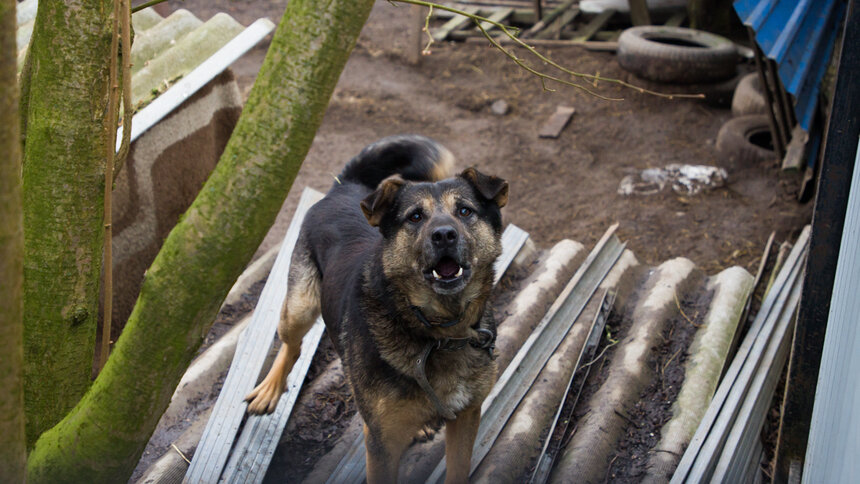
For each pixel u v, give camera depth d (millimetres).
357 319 1438
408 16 5695
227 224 1018
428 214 1394
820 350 1411
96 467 1133
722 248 2842
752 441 1703
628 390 1753
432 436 1683
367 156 1804
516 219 3137
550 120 4055
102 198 1138
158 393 1098
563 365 1821
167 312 1050
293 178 1021
